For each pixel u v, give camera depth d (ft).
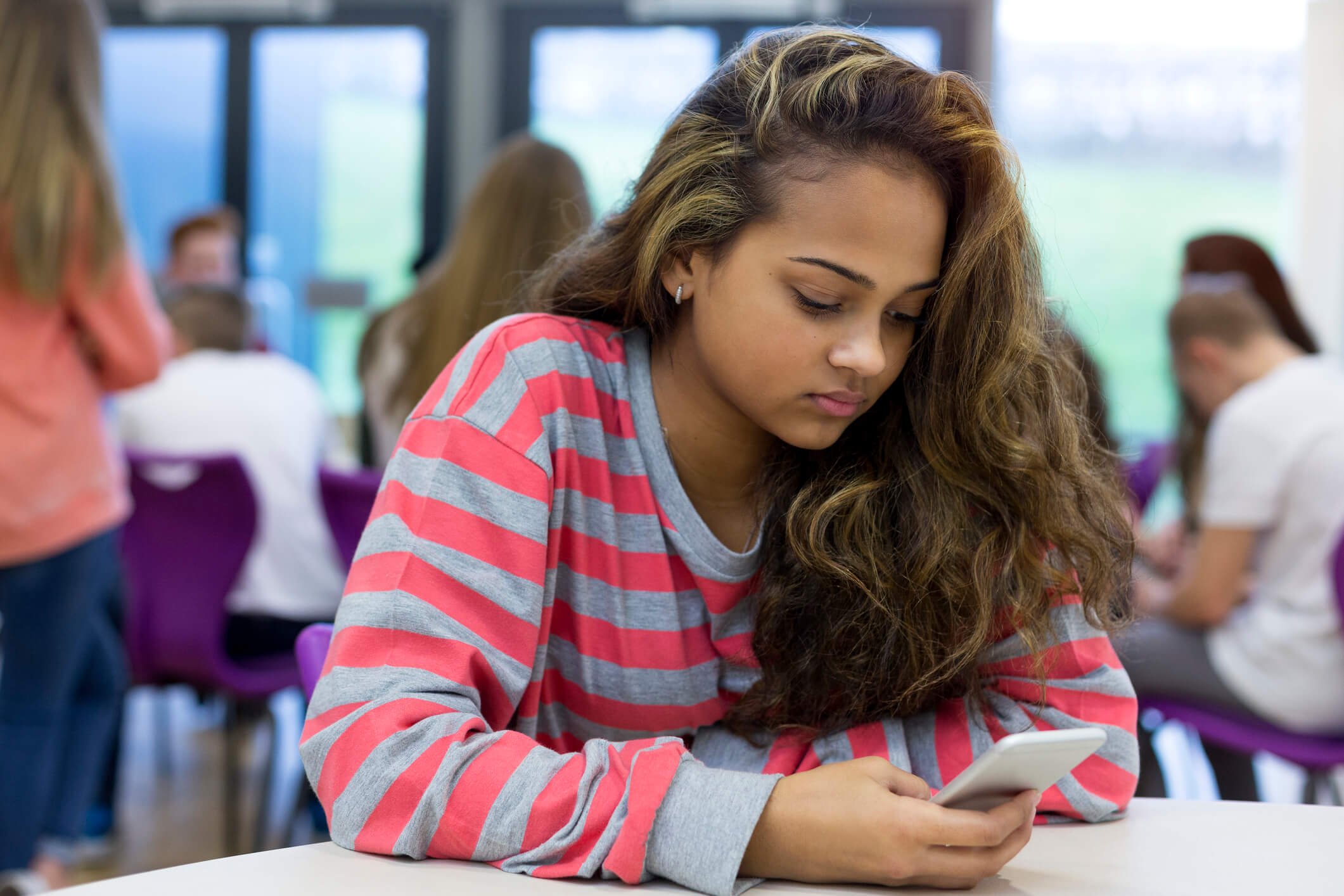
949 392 2.80
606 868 2.19
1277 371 7.04
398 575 2.55
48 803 6.36
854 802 2.19
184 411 8.12
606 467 2.90
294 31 17.80
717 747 3.03
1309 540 6.52
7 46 5.76
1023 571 2.85
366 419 7.72
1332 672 6.34
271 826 8.68
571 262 3.13
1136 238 16.15
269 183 17.97
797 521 2.86
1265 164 15.81
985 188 2.61
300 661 3.05
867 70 2.59
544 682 3.00
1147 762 6.94
